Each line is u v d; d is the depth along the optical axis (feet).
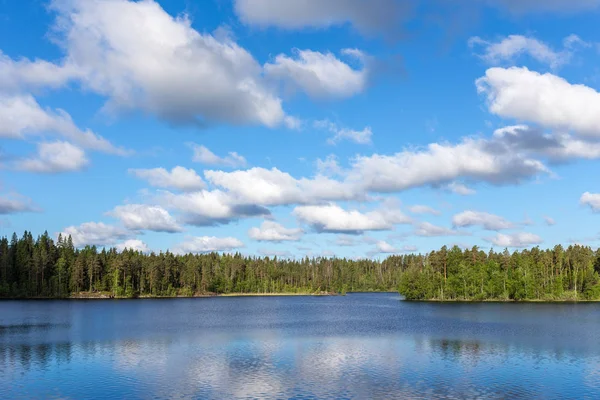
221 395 135.44
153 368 171.53
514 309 503.61
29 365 177.37
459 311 475.72
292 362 182.80
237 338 253.85
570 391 140.36
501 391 140.05
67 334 272.31
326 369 169.68
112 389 141.90
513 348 216.95
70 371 166.71
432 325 326.85
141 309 508.94
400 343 233.76
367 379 154.20
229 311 492.13
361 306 586.86
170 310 501.15
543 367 173.47
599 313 439.63
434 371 166.40
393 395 135.85
